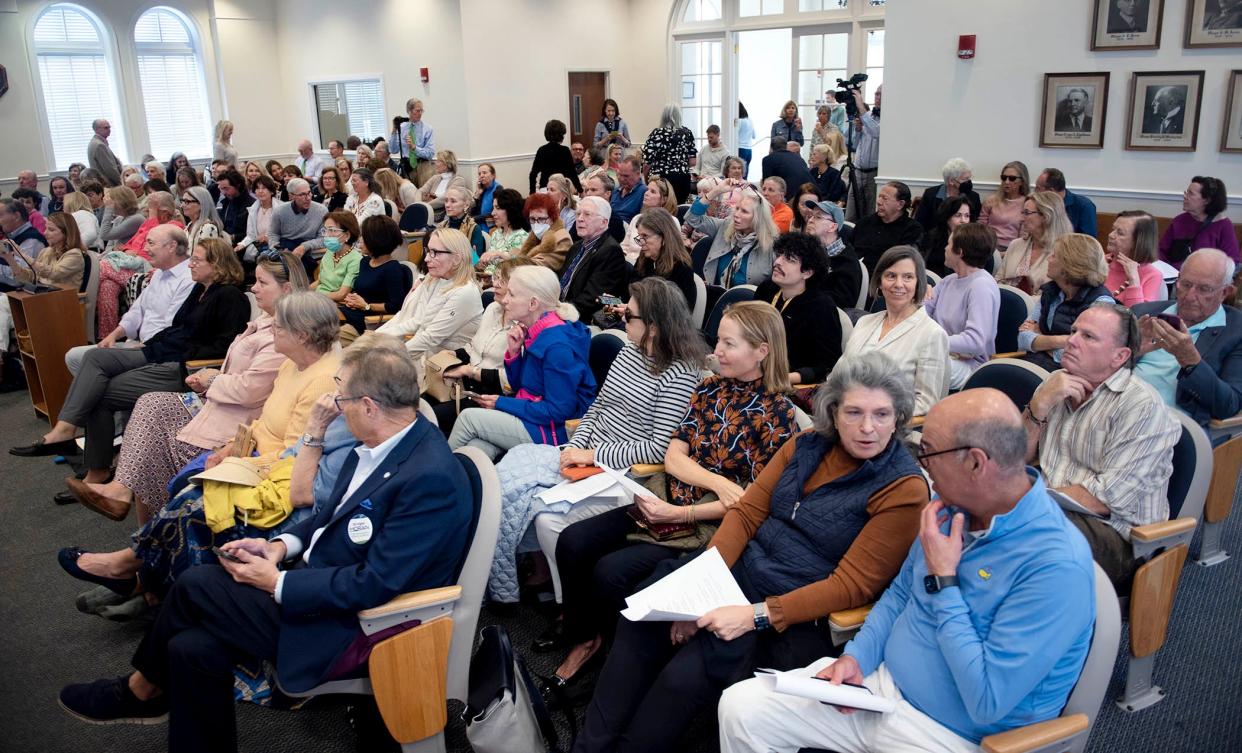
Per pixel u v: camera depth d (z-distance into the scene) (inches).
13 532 138.6
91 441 150.6
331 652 75.8
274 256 128.8
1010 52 259.1
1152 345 106.6
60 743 90.7
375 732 87.0
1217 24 223.0
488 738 76.3
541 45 450.3
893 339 118.0
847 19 401.1
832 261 166.2
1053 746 60.4
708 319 158.9
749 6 434.9
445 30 425.4
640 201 258.2
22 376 220.4
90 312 202.2
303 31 503.8
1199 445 86.8
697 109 470.9
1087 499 87.7
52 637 110.1
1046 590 59.7
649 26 476.4
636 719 74.0
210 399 118.6
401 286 189.5
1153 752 84.1
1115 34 239.3
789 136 386.6
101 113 475.2
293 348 105.1
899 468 74.7
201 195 287.4
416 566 76.2
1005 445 60.4
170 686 76.4
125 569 102.1
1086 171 253.0
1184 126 233.1
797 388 117.9
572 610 93.9
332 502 84.0
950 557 63.2
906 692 66.1
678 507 89.5
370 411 80.4
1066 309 132.6
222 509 91.0
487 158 437.7
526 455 107.0
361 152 396.5
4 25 427.5
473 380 134.8
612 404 108.6
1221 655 99.0
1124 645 99.5
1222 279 109.6
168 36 493.4
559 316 123.2
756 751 67.6
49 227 200.2
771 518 82.1
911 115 283.3
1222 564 117.8
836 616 72.7
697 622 73.4
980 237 136.4
